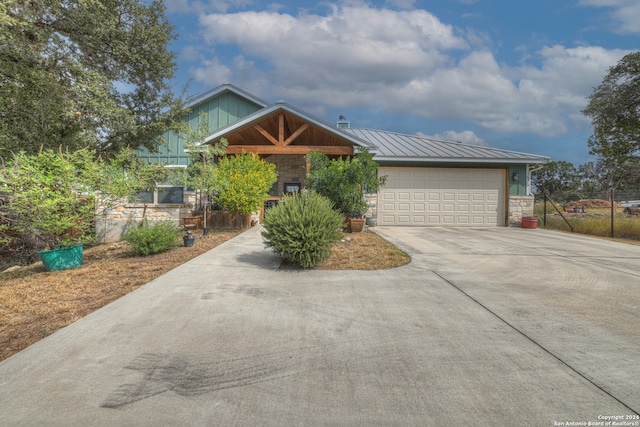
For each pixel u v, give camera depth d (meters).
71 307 4.00
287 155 14.54
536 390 2.30
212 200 11.66
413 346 2.95
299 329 3.29
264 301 4.11
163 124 12.92
